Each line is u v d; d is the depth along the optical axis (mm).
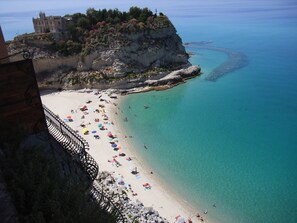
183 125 62062
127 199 38438
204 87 83375
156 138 56875
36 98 18203
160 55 94562
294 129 59188
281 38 152875
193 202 40469
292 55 116688
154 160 49719
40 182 12930
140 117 65875
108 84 82375
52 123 22016
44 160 15219
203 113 67562
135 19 97938
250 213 38469
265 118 64312
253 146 53594
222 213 38594
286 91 79250
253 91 79750
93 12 102438
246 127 60625
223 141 55469
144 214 35781
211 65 105250
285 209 38938
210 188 43031
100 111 68312
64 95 78562
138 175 45375
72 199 13031
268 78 90125
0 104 17125
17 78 17203
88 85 82562
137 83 84250
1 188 11945
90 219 12719
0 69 16562
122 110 69625
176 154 51531
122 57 87938
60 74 86438
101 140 55250
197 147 53688
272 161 48969
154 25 97062
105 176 42781
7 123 17656
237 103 72500
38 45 88438
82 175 17000
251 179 44750
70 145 19469
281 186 43125
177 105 71938
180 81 87562
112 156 50062
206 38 160875
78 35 91812
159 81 84875
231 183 43969
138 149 52969
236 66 103688
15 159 14125
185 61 99750
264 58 113625
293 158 49531
